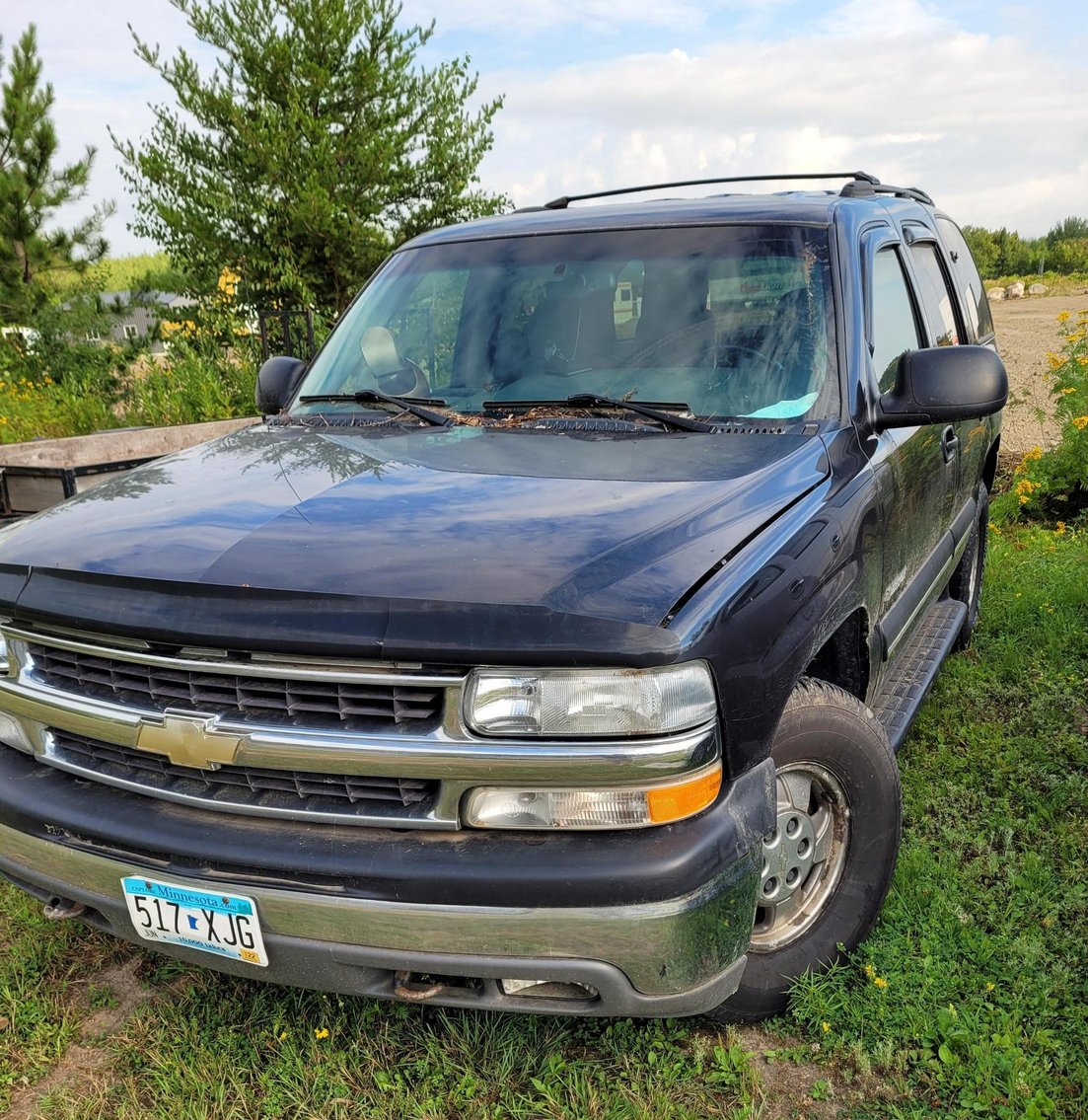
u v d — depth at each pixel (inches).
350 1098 95.0
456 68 530.0
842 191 144.5
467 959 78.2
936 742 161.3
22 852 93.7
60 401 443.2
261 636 79.0
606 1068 98.0
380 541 84.8
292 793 83.0
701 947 79.0
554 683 76.1
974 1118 90.3
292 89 493.7
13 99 546.9
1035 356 644.1
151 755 87.6
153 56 485.7
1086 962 108.6
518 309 129.6
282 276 501.7
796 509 97.0
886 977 105.1
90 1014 108.5
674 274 125.0
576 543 83.0
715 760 80.7
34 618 91.3
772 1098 94.1
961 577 193.6
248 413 453.7
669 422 112.2
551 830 78.3
